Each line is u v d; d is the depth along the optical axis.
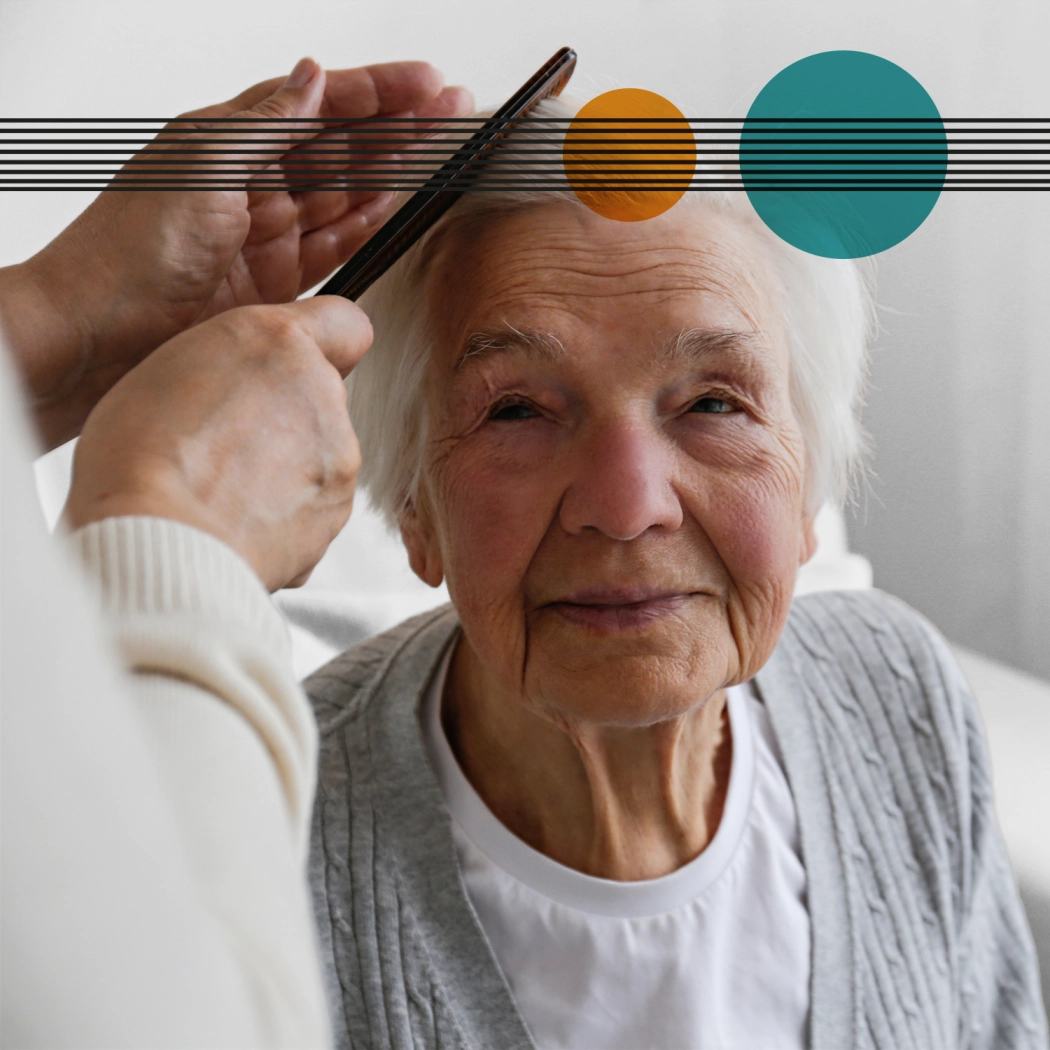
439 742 0.88
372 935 0.81
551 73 0.73
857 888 0.91
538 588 0.74
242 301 0.86
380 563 1.56
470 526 0.75
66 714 0.23
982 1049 1.00
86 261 0.77
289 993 0.31
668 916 0.83
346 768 0.89
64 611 0.24
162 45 1.36
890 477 1.82
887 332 1.75
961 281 1.72
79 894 0.22
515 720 0.83
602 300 0.72
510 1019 0.78
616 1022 0.80
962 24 1.51
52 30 1.34
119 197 0.77
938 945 0.95
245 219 0.79
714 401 0.74
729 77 1.43
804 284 0.80
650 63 1.43
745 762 0.91
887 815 0.96
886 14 1.46
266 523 0.50
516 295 0.72
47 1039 0.22
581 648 0.73
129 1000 0.23
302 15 1.39
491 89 1.45
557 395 0.73
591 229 0.73
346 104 0.84
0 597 0.22
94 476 0.46
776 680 0.99
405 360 0.81
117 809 0.24
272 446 0.50
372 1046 0.79
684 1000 0.80
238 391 0.50
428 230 0.77
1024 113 1.54
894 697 1.02
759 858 0.88
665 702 0.73
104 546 0.40
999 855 1.06
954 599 1.85
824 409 0.85
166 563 0.39
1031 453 1.77
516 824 0.86
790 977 0.85
